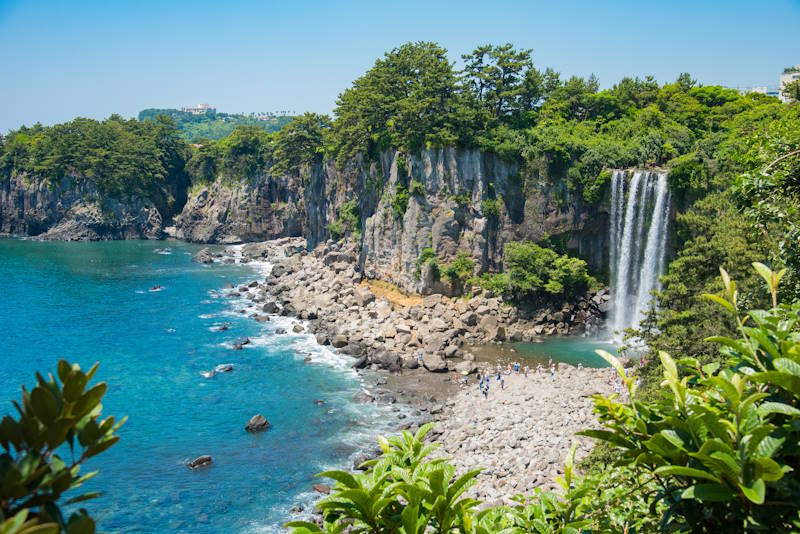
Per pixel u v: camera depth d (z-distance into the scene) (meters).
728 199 60.38
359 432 54.50
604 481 12.01
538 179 89.31
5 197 182.50
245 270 133.50
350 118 103.75
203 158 176.88
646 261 81.31
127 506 42.47
